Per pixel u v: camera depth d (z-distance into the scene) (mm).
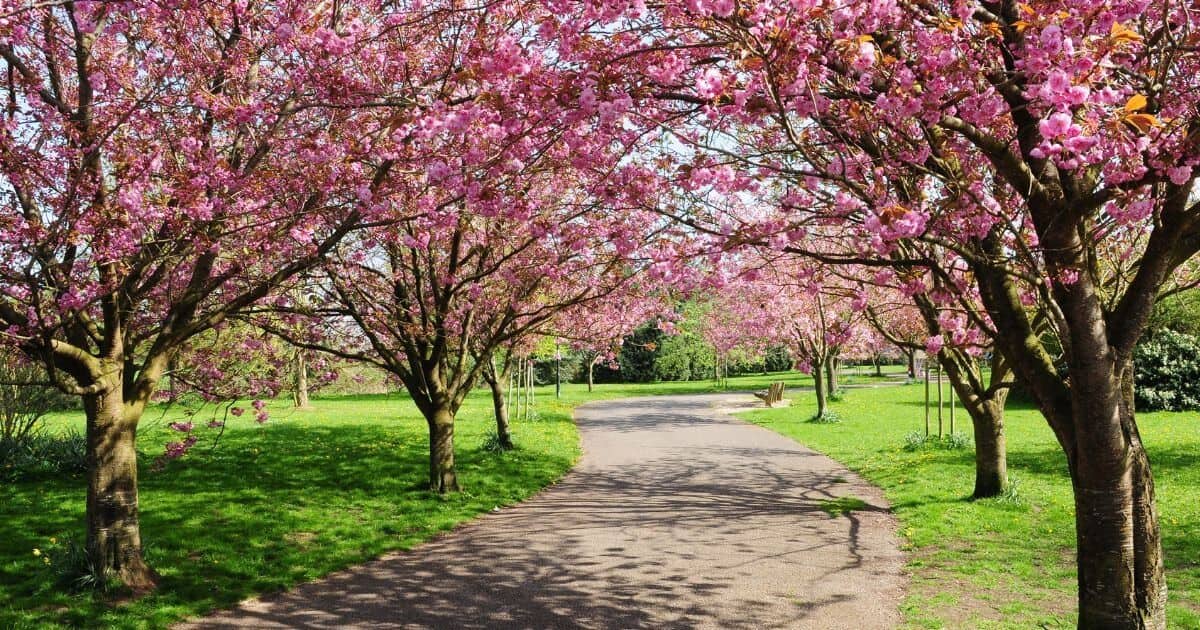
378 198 7039
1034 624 6691
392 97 5906
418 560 9328
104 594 7488
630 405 34906
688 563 8984
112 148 6871
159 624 7020
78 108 7000
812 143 5332
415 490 13117
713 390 46156
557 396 39312
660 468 16359
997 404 11719
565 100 4289
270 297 9859
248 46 7281
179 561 8758
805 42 3908
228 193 7215
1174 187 4242
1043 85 3398
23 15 6355
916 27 4176
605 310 18094
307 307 10883
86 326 7754
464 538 10445
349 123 7961
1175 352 23984
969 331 7516
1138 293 4582
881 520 10969
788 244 5230
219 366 11492
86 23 5145
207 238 6773
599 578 8453
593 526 11023
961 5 3996
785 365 66312
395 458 15797
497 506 12523
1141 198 4055
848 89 4488
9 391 13883
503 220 10492
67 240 6230
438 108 4645
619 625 6992
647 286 13375
